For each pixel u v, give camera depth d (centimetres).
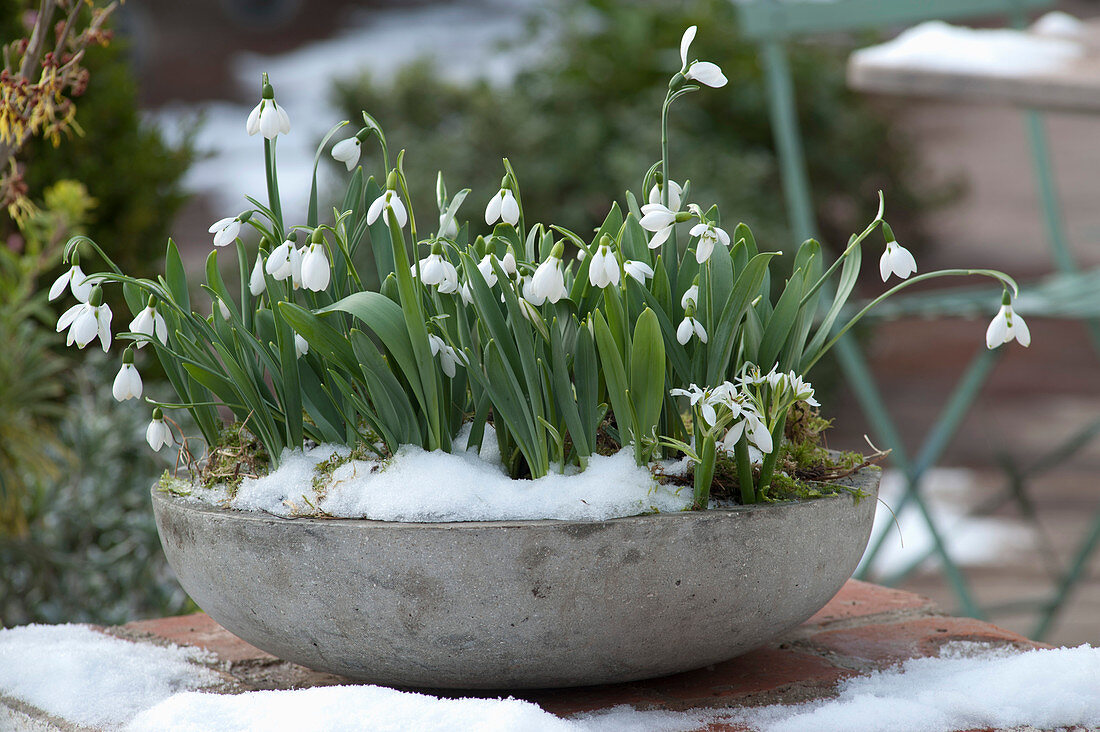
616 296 227
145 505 406
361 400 230
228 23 2195
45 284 414
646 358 227
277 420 235
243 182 1469
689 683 238
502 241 234
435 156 872
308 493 230
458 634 226
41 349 366
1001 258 1270
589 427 230
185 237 1256
